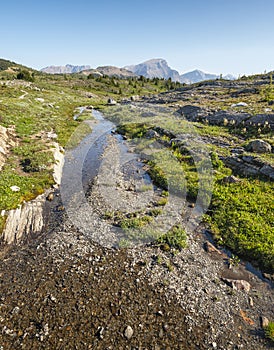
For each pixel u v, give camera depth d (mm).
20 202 15391
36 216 14594
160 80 130250
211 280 10578
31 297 9672
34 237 13094
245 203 14602
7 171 18234
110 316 8969
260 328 8656
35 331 8422
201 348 8008
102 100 65688
